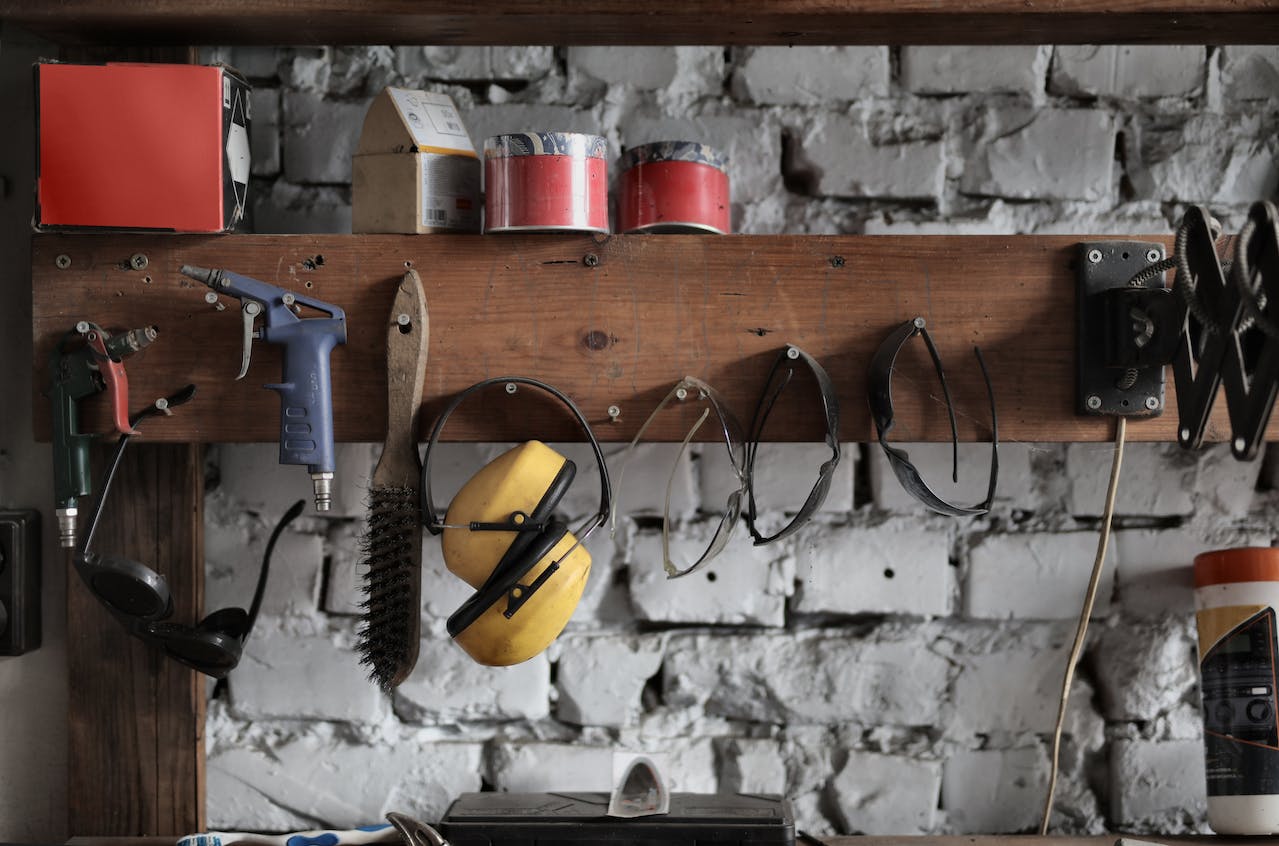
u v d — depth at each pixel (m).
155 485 1.11
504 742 1.15
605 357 1.01
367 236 1.00
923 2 0.97
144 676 1.10
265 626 1.15
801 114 1.15
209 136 0.96
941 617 1.15
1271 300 0.78
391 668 0.95
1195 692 1.14
